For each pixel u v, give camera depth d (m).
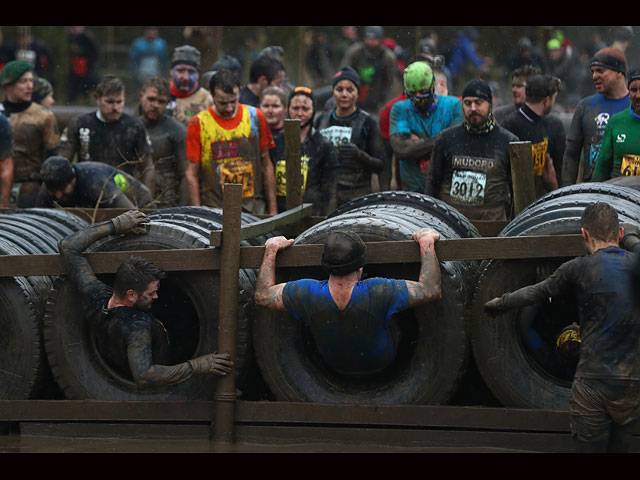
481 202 21.23
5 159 24.84
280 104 25.45
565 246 16.09
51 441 17.69
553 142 25.19
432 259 16.38
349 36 51.03
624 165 21.42
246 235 18.02
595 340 14.52
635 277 13.94
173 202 27.08
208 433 17.56
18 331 18.05
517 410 16.42
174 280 17.80
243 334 17.48
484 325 16.72
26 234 19.33
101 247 18.16
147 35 51.78
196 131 23.77
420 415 16.70
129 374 18.05
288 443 17.22
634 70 20.89
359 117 26.02
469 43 49.34
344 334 16.44
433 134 24.39
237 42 51.34
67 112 40.19
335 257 15.91
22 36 48.41
